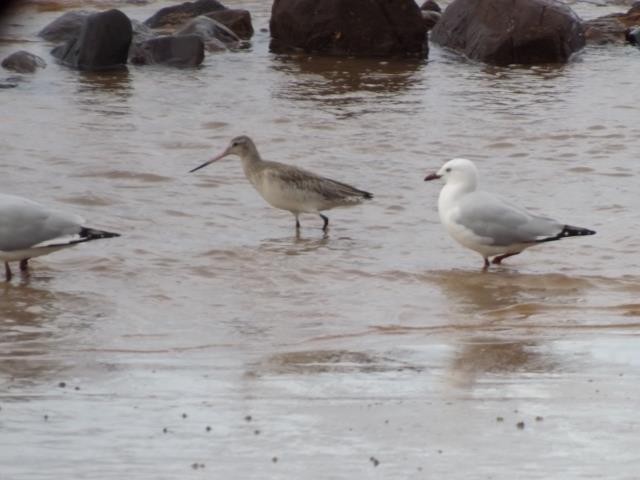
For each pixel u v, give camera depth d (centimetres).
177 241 1691
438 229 1773
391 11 2978
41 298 1466
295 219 1812
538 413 1077
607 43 3148
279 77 2716
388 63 2898
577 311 1436
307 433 1027
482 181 1983
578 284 1541
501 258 1619
